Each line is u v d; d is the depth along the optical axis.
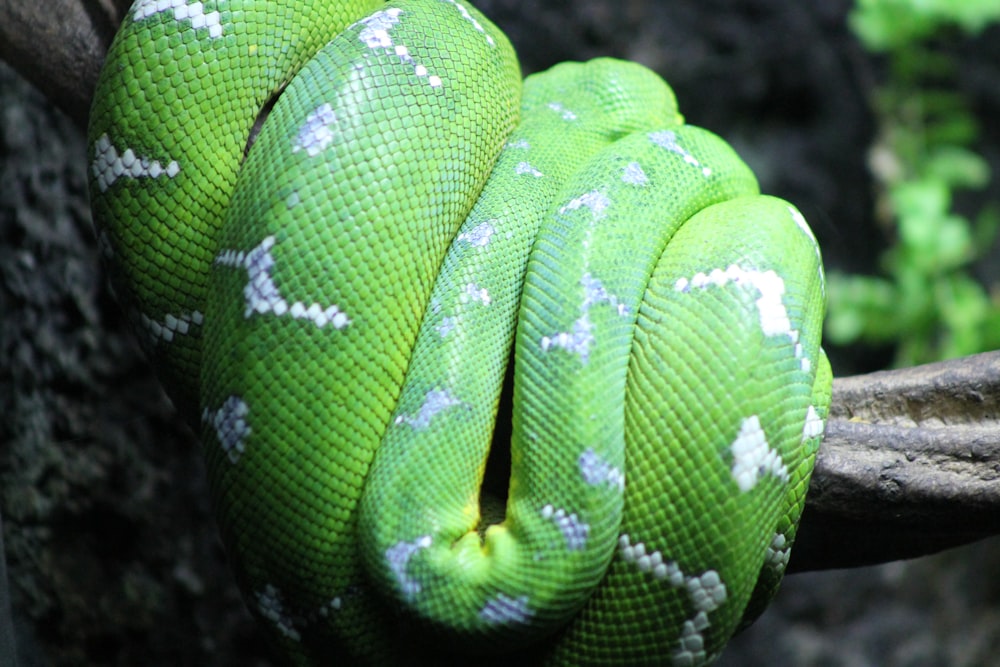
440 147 0.90
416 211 0.90
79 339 1.08
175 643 1.09
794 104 1.87
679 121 0.99
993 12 1.61
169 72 0.90
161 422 1.08
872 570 1.68
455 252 0.91
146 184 0.90
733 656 1.65
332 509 0.89
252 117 0.91
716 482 0.88
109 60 0.90
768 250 0.90
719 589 0.88
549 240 0.91
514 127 0.95
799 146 1.87
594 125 0.96
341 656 0.89
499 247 0.91
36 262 1.07
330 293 0.89
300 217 0.89
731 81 1.81
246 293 0.89
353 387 0.89
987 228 1.80
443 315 0.90
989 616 1.78
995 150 2.06
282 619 0.89
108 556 1.09
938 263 1.64
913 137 1.74
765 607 0.91
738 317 0.89
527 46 1.62
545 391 0.89
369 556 0.88
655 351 0.89
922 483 0.93
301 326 0.89
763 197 0.92
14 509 1.08
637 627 0.88
